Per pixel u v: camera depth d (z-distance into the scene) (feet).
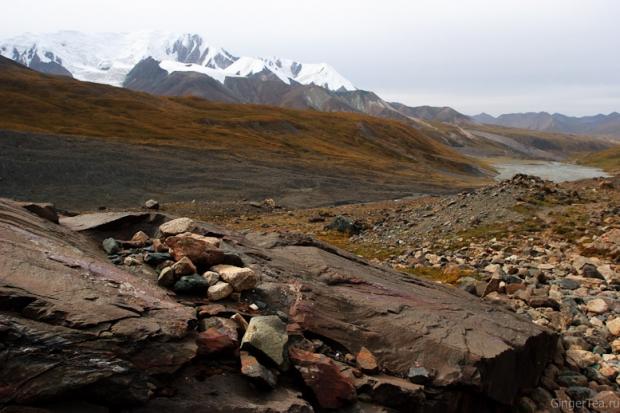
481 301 45.93
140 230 37.17
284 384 24.00
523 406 32.22
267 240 44.93
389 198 244.22
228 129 481.46
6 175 186.29
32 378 17.65
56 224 33.71
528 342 33.78
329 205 212.84
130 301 23.17
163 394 20.03
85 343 19.38
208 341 22.95
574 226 91.04
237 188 230.27
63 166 212.23
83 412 18.15
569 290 57.06
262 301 29.68
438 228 103.60
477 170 576.20
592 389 35.09
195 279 28.07
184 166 263.70
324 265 38.45
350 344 28.89
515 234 89.92
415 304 35.42
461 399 28.14
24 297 20.24
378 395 25.52
